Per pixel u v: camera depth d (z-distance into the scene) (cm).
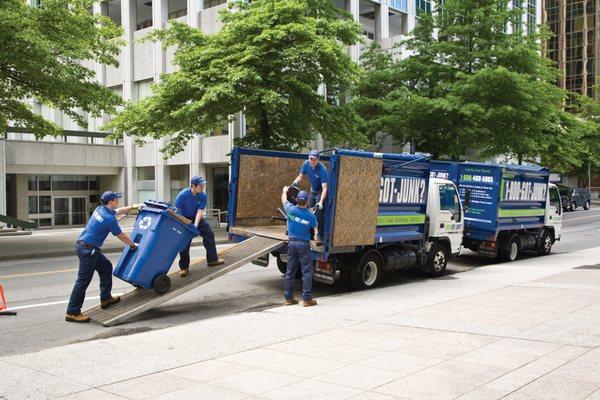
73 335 779
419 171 1225
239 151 1168
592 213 4250
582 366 564
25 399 500
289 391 509
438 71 2905
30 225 2455
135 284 895
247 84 2034
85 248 835
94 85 1861
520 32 2866
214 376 558
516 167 1616
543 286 1091
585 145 4781
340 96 3048
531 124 2741
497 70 2491
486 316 816
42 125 2058
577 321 770
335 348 655
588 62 9125
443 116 2738
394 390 503
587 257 1695
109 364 604
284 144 2292
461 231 1408
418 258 1247
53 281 1229
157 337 720
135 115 2153
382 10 3666
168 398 497
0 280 1243
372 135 2966
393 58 3397
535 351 622
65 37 1711
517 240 1675
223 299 1043
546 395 481
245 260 991
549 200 1834
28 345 729
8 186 3266
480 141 2791
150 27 3391
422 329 743
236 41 2103
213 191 3350
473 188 1585
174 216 892
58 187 3516
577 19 9231
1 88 1830
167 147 2342
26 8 1655
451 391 496
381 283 1234
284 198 983
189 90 2086
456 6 2848
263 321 812
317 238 1007
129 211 905
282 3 2034
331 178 1023
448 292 1068
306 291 936
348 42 2242
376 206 1105
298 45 1989
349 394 496
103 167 3547
